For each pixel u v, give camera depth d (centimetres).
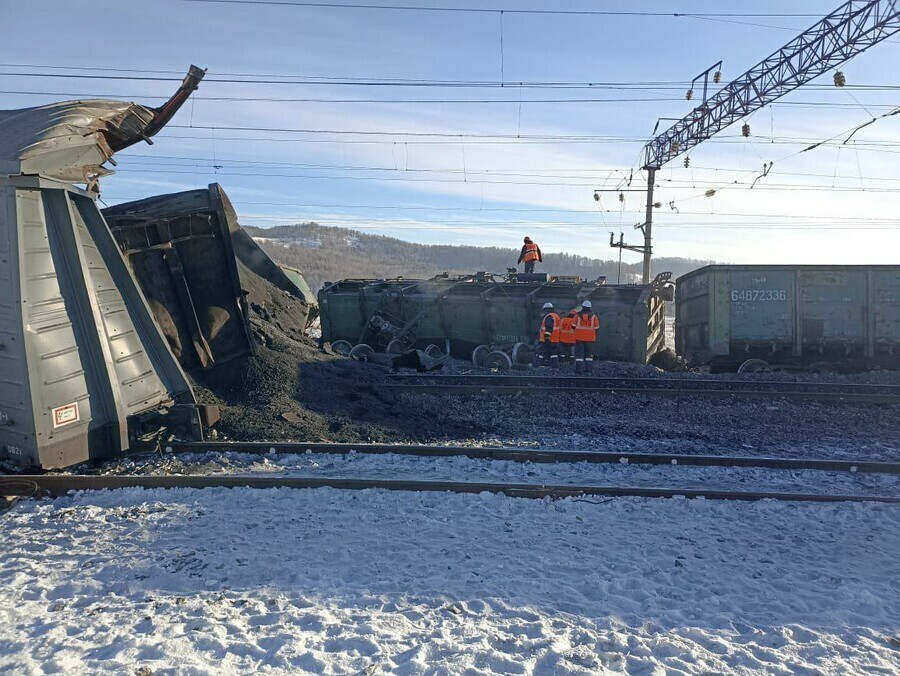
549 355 1645
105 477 652
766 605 412
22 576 448
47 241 676
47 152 694
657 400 1198
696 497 644
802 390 1262
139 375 778
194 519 562
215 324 988
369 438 895
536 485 652
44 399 648
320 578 443
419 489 650
